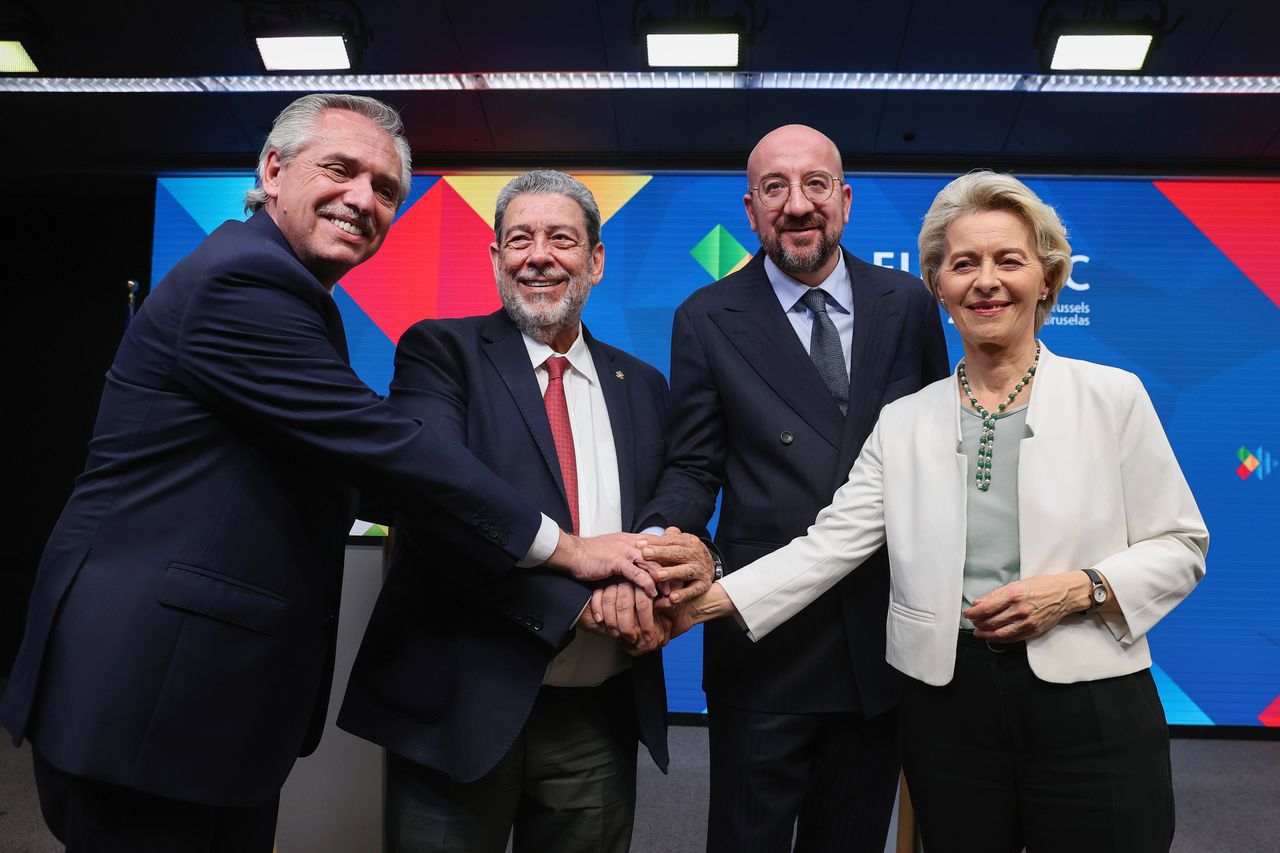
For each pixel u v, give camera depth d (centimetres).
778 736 159
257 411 122
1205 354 439
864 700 156
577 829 149
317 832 207
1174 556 124
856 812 163
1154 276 444
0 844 277
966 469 133
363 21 371
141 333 125
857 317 171
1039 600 118
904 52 378
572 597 137
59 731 112
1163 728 124
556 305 154
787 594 149
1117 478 127
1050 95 402
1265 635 423
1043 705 121
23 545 525
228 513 121
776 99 411
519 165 459
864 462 153
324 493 134
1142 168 446
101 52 388
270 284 126
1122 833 117
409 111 425
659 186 458
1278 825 314
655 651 156
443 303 453
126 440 121
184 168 472
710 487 170
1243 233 444
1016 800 126
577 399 161
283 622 124
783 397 167
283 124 142
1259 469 432
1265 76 380
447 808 141
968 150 443
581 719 150
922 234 143
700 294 183
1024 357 136
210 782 116
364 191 140
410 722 141
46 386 530
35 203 529
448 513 130
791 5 357
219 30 376
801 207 167
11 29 375
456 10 363
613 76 399
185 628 115
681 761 370
